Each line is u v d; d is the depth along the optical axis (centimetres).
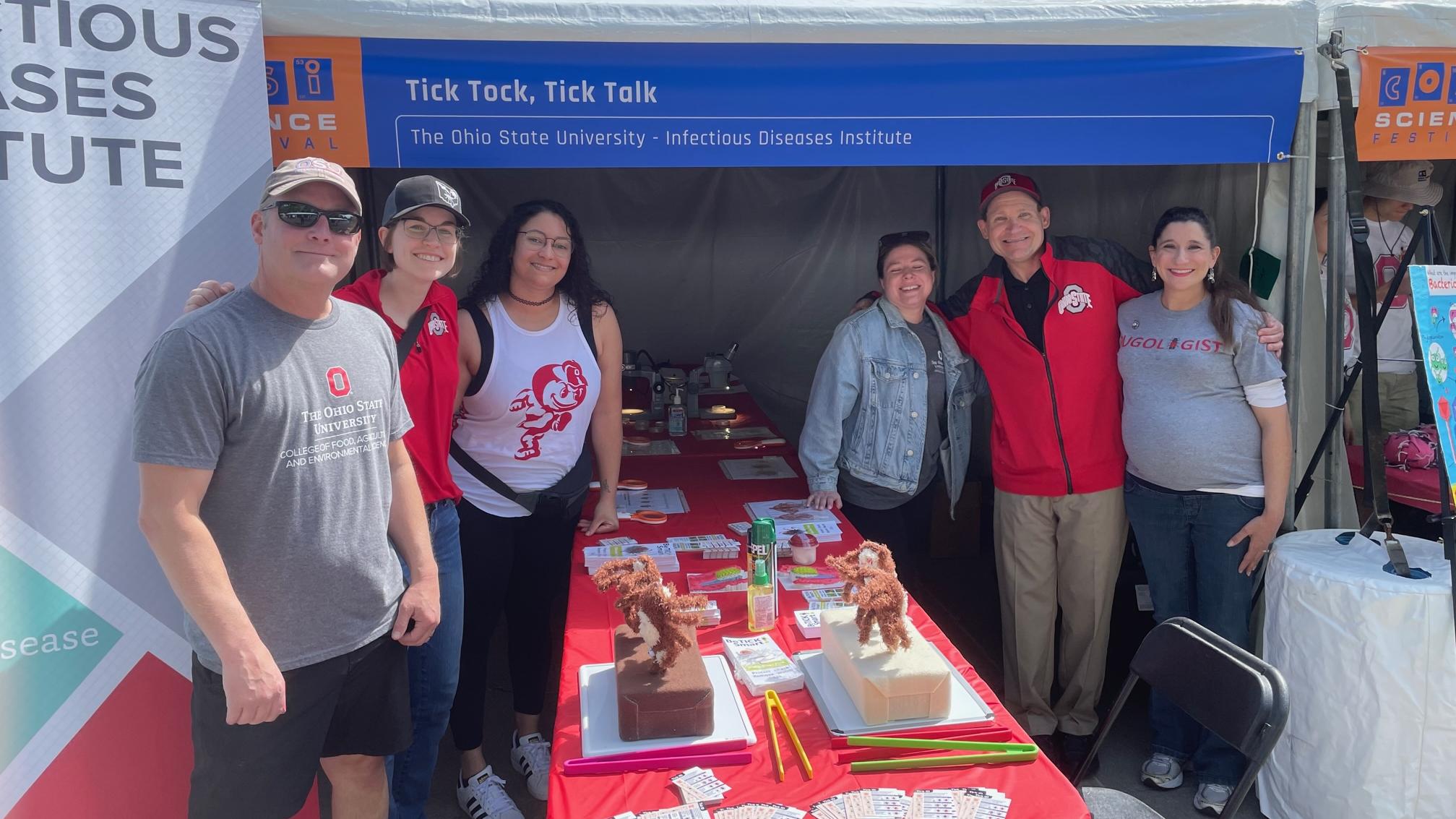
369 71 251
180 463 155
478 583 264
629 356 519
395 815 240
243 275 232
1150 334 275
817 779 152
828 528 275
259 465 165
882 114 272
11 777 222
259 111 230
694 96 265
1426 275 256
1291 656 256
